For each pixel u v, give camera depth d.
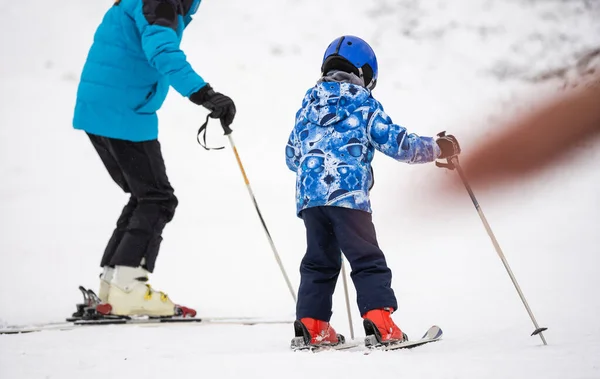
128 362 5.88
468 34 29.77
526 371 4.90
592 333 6.79
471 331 7.41
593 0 30.91
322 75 7.29
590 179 17.55
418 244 13.44
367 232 6.66
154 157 9.30
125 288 9.06
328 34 30.72
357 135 6.79
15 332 7.94
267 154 22.67
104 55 9.12
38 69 29.06
